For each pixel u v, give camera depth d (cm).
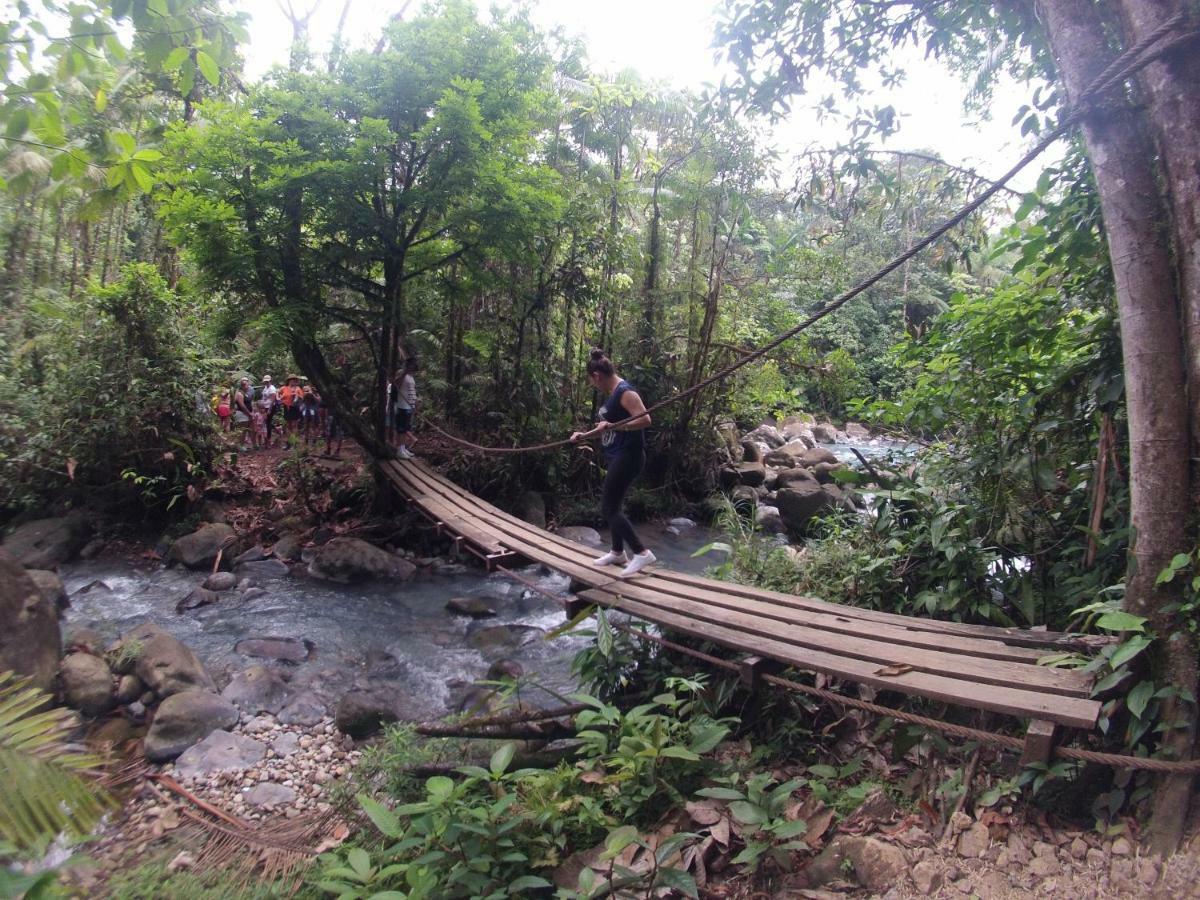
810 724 384
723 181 1118
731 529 622
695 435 1220
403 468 1005
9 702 192
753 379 1250
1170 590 267
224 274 841
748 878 277
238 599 770
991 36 491
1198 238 261
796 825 270
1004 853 255
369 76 874
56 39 259
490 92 870
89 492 956
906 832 279
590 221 1067
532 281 1082
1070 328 430
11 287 1164
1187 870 223
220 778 445
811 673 415
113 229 1438
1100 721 265
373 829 368
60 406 942
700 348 1178
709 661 396
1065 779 276
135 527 959
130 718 516
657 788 319
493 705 522
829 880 263
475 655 641
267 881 344
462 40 890
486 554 634
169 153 834
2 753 180
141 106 901
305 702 539
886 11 480
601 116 1171
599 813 308
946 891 242
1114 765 253
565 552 619
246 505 1036
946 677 314
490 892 267
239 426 1376
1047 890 236
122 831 393
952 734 314
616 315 1211
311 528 984
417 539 969
